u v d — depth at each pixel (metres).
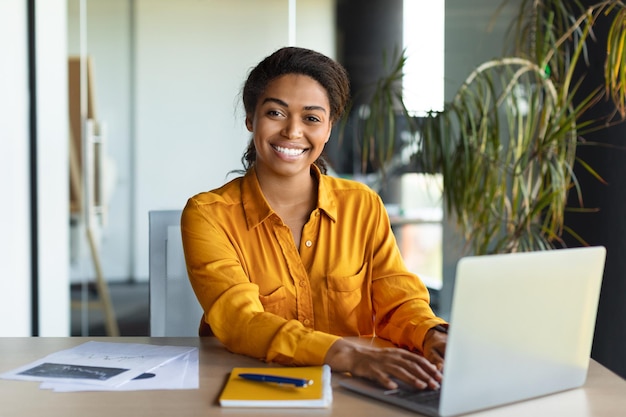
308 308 1.81
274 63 1.79
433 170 3.26
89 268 3.65
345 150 3.47
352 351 1.45
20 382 1.40
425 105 3.44
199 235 1.79
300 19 3.53
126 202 3.62
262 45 3.54
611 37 2.75
